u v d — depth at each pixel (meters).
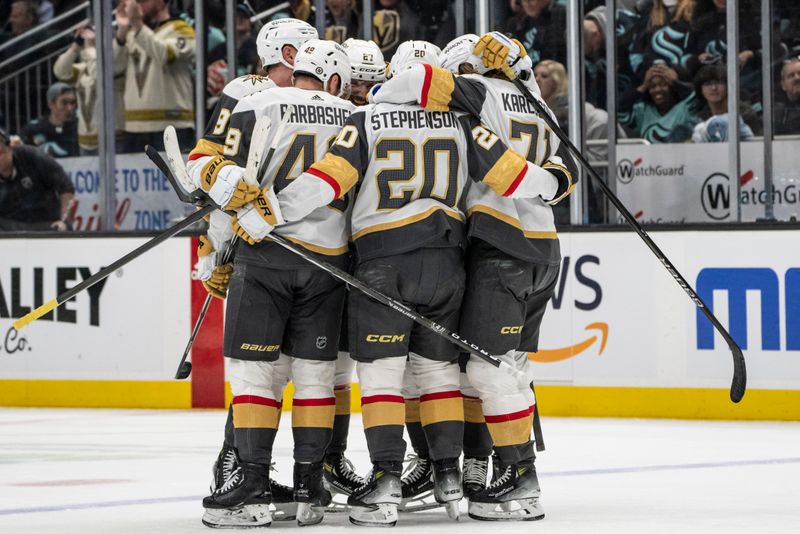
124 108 28.72
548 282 12.14
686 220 26.48
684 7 26.30
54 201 29.44
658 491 13.84
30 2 29.17
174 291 26.83
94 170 29.14
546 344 24.48
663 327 23.78
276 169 11.77
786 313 22.98
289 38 12.53
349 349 11.86
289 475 16.23
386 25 27.92
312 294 11.68
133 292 27.09
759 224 23.14
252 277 11.57
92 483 14.92
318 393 11.77
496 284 11.71
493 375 11.70
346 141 11.51
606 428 21.81
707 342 23.48
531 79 12.31
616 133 26.67
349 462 13.52
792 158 25.73
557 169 11.89
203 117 28.38
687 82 26.36
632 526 11.02
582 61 26.17
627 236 23.94
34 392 27.67
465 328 11.84
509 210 11.73
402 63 12.57
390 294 11.57
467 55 12.18
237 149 11.78
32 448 19.30
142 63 28.55
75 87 29.09
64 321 27.50
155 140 28.64
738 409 23.31
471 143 11.59
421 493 12.79
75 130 29.19
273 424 11.61
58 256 27.45
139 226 28.69
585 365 24.25
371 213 11.67
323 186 11.33
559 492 13.79
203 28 28.09
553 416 24.41
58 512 12.32
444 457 11.74
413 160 11.59
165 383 26.88
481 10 26.91
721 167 26.23
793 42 25.61
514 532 10.72
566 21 26.36
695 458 17.28
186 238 26.75
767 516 11.70
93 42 28.94
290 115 11.81
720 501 12.93
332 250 11.80
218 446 19.50
